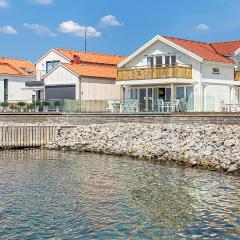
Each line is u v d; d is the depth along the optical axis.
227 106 43.22
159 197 18.59
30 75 65.81
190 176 23.02
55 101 47.75
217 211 16.56
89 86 51.44
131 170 25.17
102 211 16.55
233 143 27.23
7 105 51.06
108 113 40.47
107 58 64.00
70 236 14.05
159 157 28.97
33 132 38.03
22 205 17.33
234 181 21.58
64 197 18.62
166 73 42.94
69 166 26.98
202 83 43.44
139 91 46.91
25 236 14.04
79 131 38.59
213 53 46.97
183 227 14.86
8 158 30.95
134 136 34.19
